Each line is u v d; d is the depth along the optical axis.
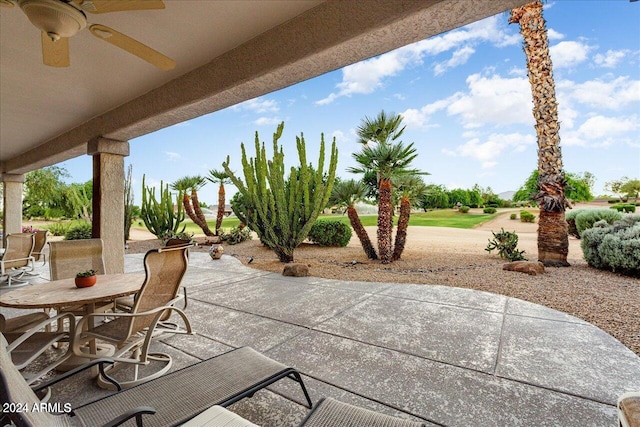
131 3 1.93
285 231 7.93
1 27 2.77
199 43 3.17
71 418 1.48
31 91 4.16
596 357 2.74
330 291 5.13
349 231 11.31
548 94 6.76
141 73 3.71
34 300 2.35
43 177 15.71
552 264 6.61
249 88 3.33
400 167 7.53
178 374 1.87
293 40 2.80
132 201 13.23
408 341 3.12
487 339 3.14
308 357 2.82
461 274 6.17
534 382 2.37
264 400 2.19
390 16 2.29
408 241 11.83
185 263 2.81
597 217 8.94
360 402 2.16
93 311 2.66
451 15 2.21
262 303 4.49
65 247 3.56
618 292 4.61
